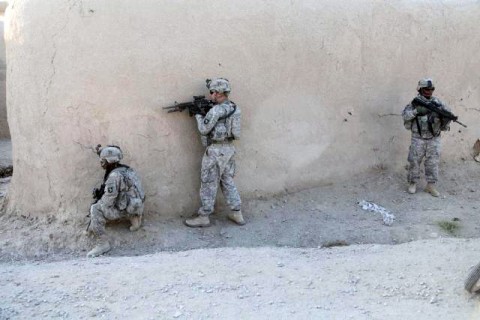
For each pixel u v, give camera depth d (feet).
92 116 23.11
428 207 27.66
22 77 24.49
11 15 25.46
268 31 25.39
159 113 23.71
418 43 30.07
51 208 24.09
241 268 19.56
